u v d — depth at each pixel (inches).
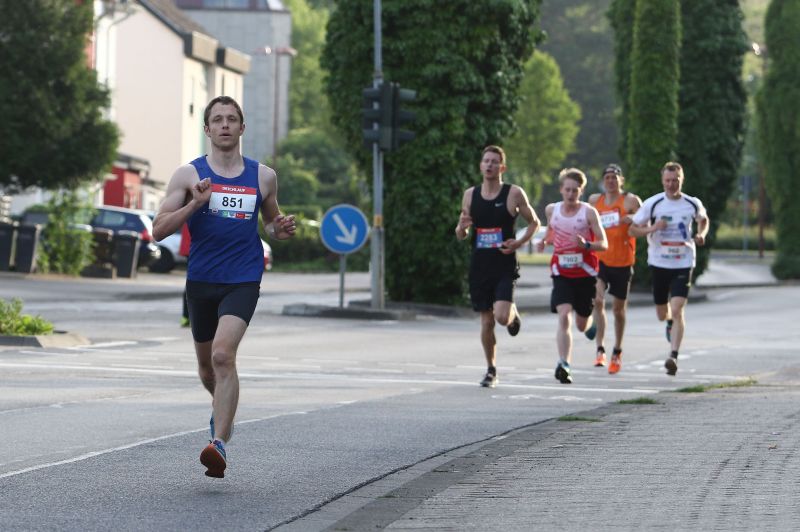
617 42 4485.7
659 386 1455.5
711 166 4466.0
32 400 1222.3
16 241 3715.6
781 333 2517.2
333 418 1122.0
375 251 2810.0
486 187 1380.4
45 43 3727.9
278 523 698.2
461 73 3011.8
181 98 6889.8
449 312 2994.6
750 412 1098.7
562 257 1460.4
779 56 5546.3
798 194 5462.6
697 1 4439.0
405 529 657.0
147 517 710.5
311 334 2217.0
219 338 797.9
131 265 4072.3
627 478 786.8
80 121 3786.9
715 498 716.7
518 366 1707.7
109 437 992.2
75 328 2176.4
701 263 4520.2
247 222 821.9
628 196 1657.2
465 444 978.1
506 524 664.4
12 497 761.6
